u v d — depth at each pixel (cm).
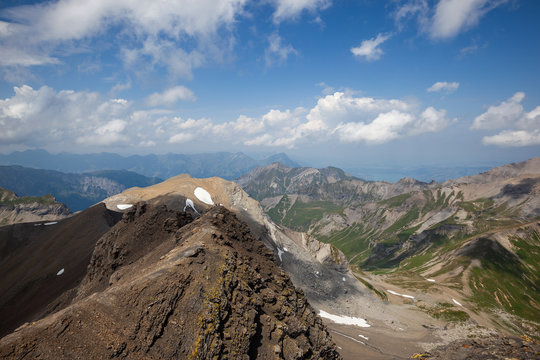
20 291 8731
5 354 2084
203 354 2555
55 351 2198
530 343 4100
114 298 2694
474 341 4794
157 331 2578
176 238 4588
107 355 2309
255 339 3042
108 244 6131
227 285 3162
